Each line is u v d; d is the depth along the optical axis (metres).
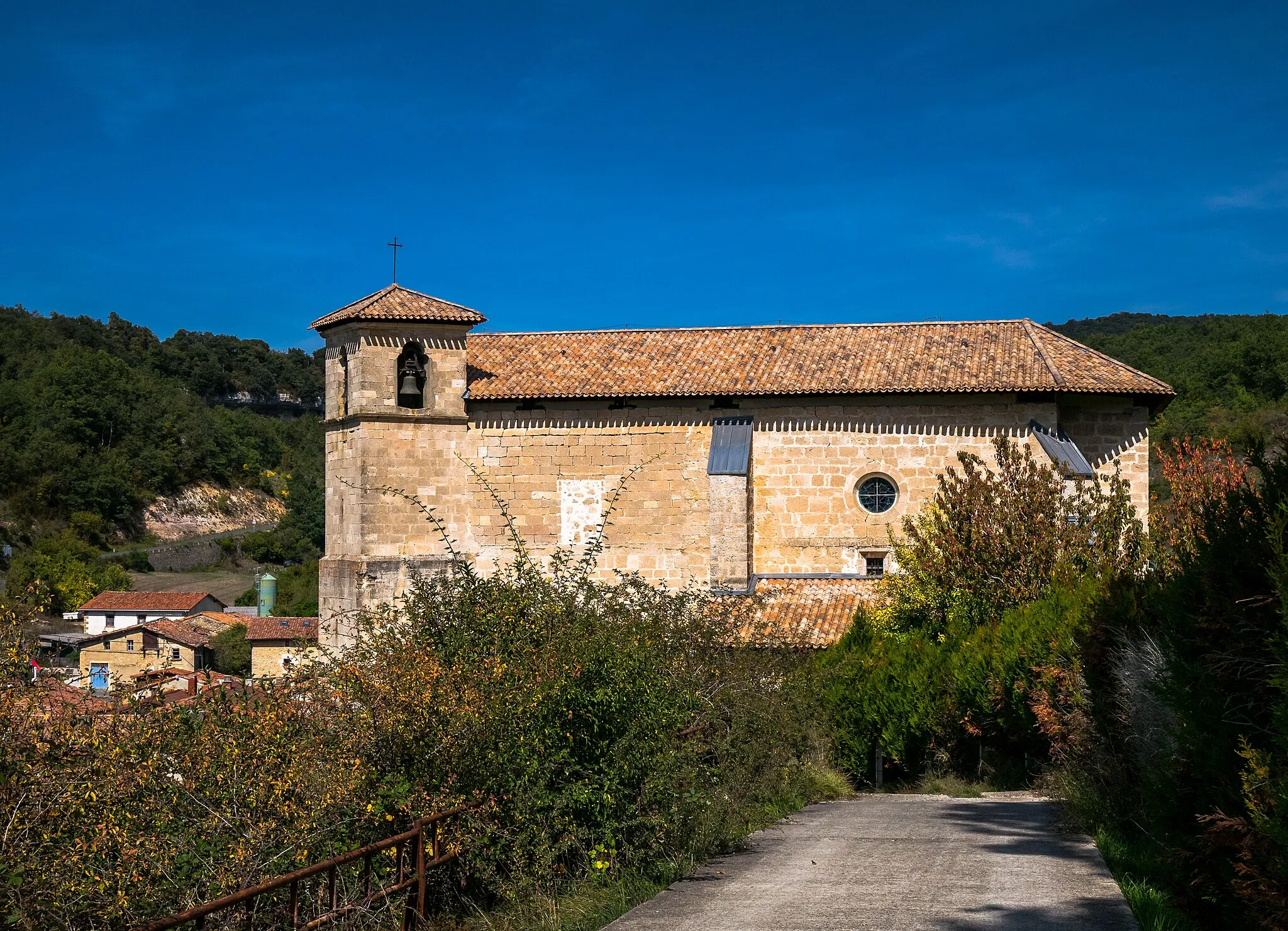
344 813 9.83
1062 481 24.38
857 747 22.58
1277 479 8.64
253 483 121.31
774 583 29.44
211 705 9.88
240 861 8.62
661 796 11.98
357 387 30.80
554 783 11.47
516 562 13.59
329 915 8.18
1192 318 107.88
